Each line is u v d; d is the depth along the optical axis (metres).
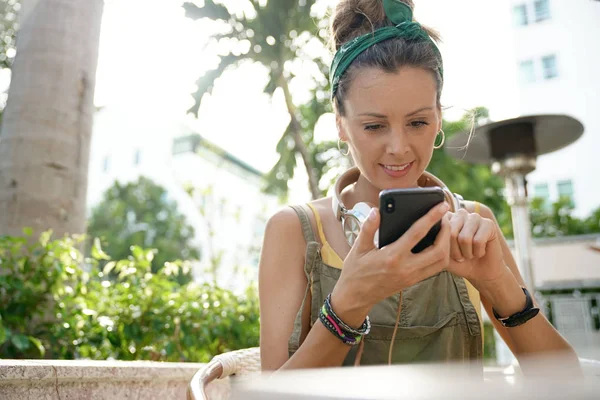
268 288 1.15
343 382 0.44
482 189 9.93
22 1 2.77
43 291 2.29
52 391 1.16
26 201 2.54
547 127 3.11
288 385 0.48
